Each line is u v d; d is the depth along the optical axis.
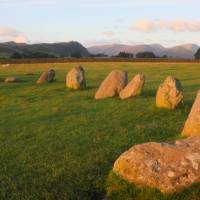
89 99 37.03
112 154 19.25
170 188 13.23
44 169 17.62
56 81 55.69
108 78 38.12
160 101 29.55
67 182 15.84
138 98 35.00
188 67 81.38
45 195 14.71
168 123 25.19
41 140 22.86
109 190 14.35
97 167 17.33
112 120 26.86
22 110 33.94
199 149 14.03
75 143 21.73
